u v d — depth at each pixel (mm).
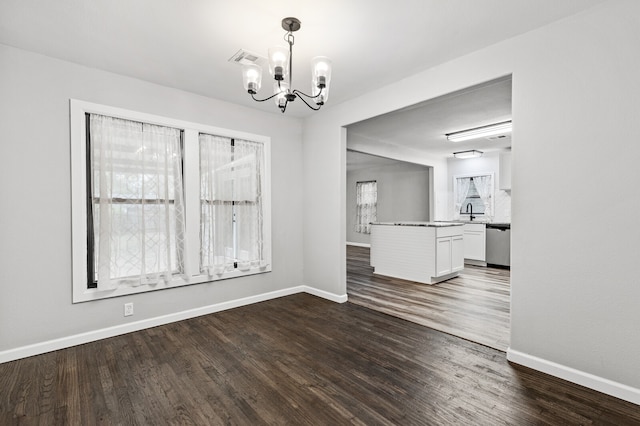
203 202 3424
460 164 7484
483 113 4094
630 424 1656
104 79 2811
